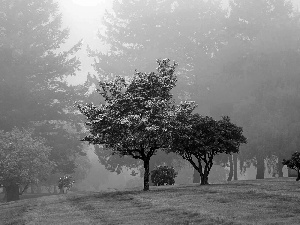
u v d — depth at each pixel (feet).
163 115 93.40
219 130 106.93
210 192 81.56
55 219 60.39
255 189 81.05
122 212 61.52
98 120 92.73
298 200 60.75
